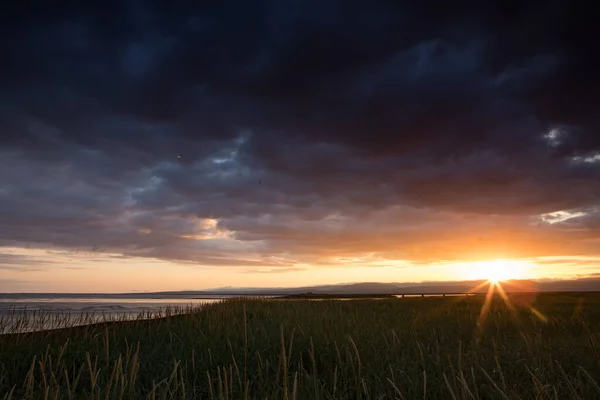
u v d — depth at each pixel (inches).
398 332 333.4
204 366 233.1
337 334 304.3
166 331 371.2
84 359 262.1
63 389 186.4
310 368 239.1
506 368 219.9
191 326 397.7
